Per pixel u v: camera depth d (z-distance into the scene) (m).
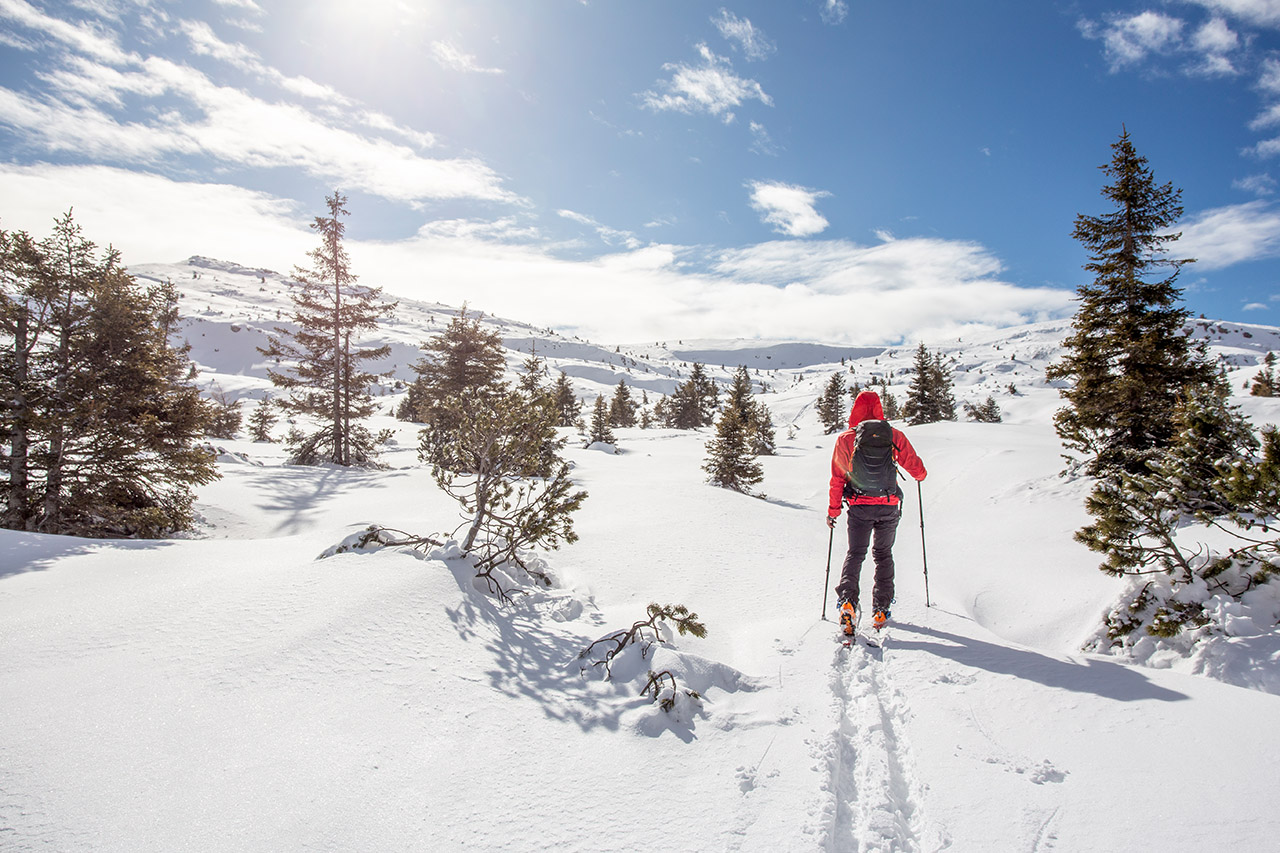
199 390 11.93
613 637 3.51
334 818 1.87
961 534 8.91
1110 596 5.01
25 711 2.25
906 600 5.14
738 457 18.34
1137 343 11.83
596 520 8.78
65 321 10.46
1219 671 3.51
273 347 23.33
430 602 3.64
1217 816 1.86
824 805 2.07
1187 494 4.58
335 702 2.56
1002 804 2.02
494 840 1.84
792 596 5.44
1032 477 12.05
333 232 23.62
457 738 2.42
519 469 4.78
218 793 1.92
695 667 3.14
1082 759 2.28
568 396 68.50
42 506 10.20
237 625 3.12
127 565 4.22
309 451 23.06
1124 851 1.73
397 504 12.09
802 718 2.79
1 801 1.77
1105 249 13.05
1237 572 4.12
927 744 2.50
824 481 20.27
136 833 1.70
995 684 3.05
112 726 2.21
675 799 2.11
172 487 11.19
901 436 4.33
